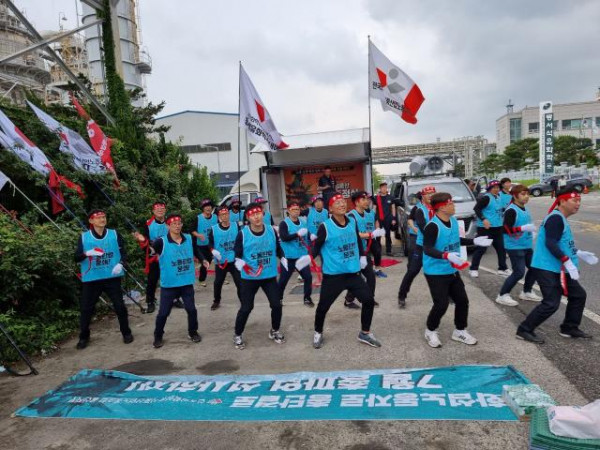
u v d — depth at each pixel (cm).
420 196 693
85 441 336
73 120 1105
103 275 545
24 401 412
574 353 428
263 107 891
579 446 263
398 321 567
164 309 534
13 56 1180
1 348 505
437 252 440
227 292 823
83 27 1352
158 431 342
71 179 892
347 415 341
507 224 582
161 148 1501
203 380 423
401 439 308
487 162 6153
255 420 345
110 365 492
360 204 650
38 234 639
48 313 607
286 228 660
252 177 2167
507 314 562
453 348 464
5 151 778
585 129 7350
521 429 308
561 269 448
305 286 670
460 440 301
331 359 462
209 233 685
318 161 1159
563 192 445
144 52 3158
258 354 493
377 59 969
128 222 922
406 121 996
